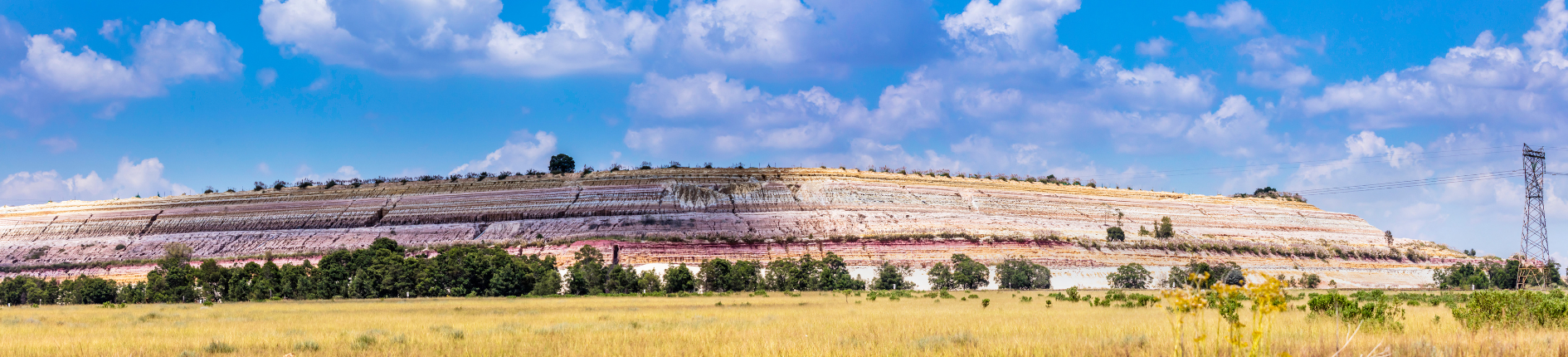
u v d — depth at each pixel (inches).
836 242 7721.5
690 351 1098.7
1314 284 6240.2
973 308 2468.0
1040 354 909.2
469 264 4618.6
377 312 2539.4
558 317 2095.2
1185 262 7662.4
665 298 3932.1
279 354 1192.2
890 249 7450.8
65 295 4530.0
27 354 1224.2
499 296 4534.9
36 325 1899.6
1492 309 1201.4
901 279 5659.5
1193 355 790.5
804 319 1825.8
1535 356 782.5
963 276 5728.3
